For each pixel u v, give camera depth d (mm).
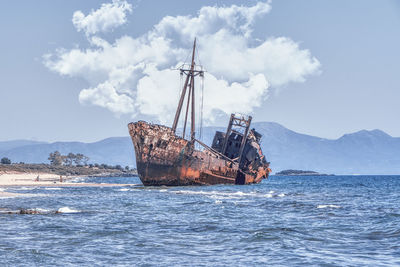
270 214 106188
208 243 65562
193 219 94125
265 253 58688
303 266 51469
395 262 53219
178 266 51156
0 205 119812
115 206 122312
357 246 63875
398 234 73625
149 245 63188
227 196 170625
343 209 120125
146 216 98375
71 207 116750
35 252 56562
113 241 65625
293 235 72875
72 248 59750
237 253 58625
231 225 84875
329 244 65562
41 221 84688
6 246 60000
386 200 163250
